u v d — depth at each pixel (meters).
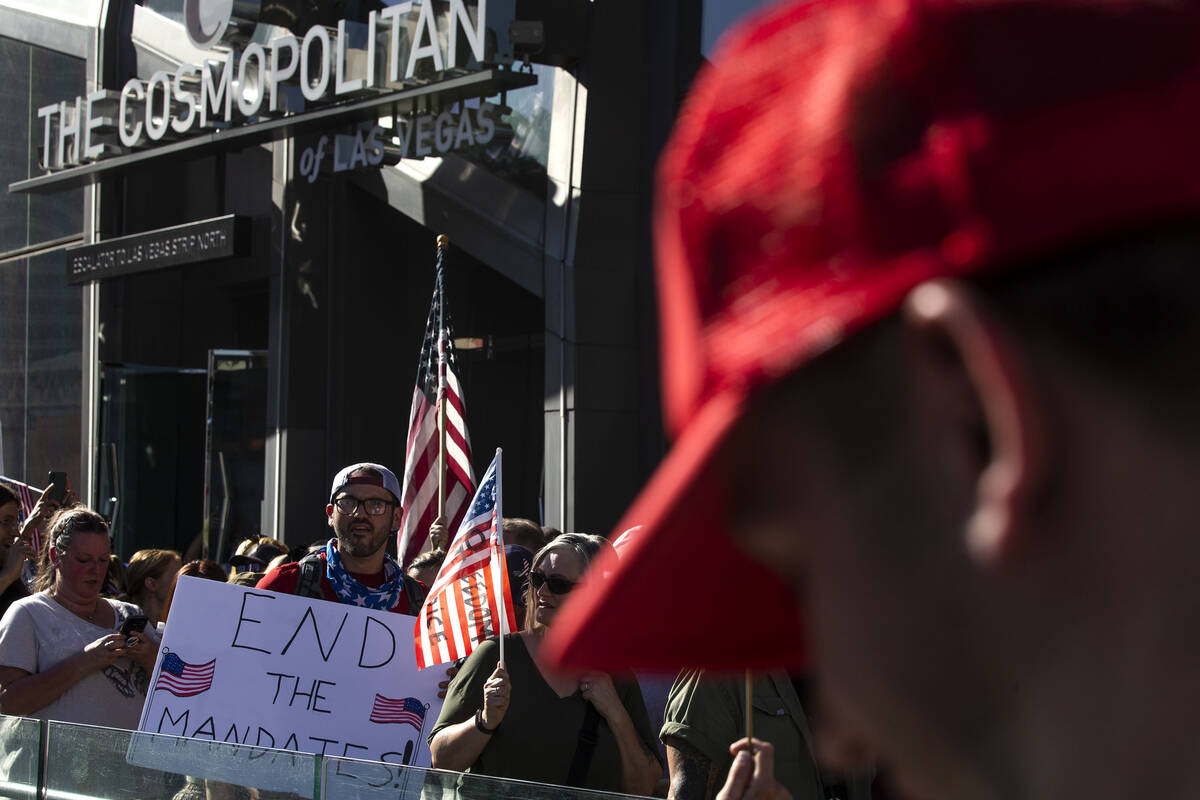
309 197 13.36
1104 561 0.32
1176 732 0.31
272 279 13.55
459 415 7.25
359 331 13.38
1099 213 0.32
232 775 2.99
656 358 10.02
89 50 15.29
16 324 16.88
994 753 0.34
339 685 4.53
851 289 0.35
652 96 10.00
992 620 0.34
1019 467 0.33
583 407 9.99
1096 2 0.34
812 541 0.39
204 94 12.44
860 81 0.36
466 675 3.64
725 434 0.40
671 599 0.50
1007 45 0.34
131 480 15.31
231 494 13.98
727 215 0.39
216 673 4.48
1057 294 0.33
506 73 9.78
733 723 3.11
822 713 0.40
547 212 10.45
